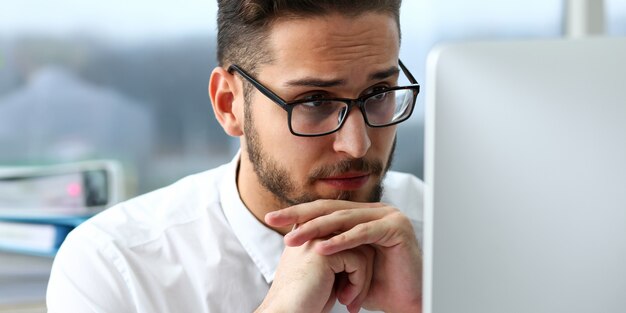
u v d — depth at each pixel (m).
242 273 1.20
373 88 0.98
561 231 0.57
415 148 2.03
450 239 0.56
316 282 0.90
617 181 0.56
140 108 1.94
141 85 1.93
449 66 0.55
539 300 0.58
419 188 1.47
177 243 1.21
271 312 0.90
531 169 0.56
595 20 2.13
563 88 0.55
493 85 0.55
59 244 1.95
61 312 1.16
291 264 0.93
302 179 1.00
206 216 1.23
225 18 1.06
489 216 0.56
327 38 0.93
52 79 1.89
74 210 1.95
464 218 0.56
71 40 1.88
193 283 1.19
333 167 0.98
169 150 1.97
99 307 1.16
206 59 1.94
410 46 1.98
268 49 0.98
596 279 0.57
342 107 0.96
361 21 0.94
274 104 0.98
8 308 1.92
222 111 1.13
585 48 0.55
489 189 0.56
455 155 0.55
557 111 0.55
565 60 0.55
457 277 0.57
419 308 0.96
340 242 0.90
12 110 1.88
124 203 1.30
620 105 0.55
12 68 1.86
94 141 1.93
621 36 0.55
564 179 0.56
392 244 0.94
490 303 0.57
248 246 1.20
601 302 0.58
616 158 0.56
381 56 0.96
